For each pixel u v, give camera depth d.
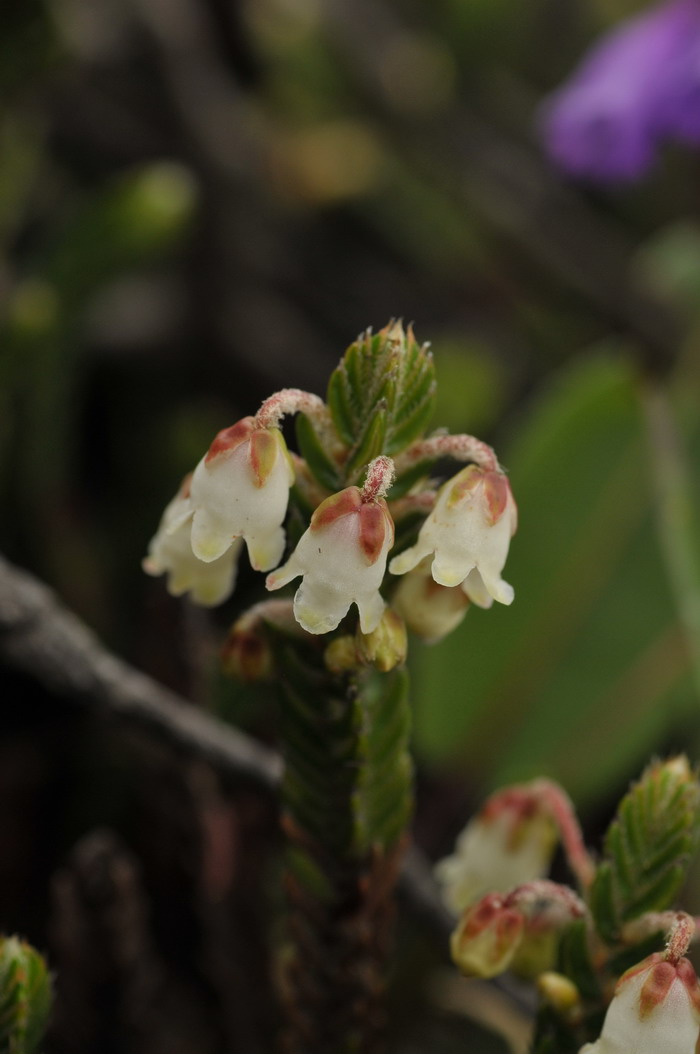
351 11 0.52
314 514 0.20
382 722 0.21
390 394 0.20
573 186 0.51
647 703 0.30
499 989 0.25
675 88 0.37
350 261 0.50
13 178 0.36
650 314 0.46
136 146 0.45
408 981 0.26
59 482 0.36
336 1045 0.22
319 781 0.21
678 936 0.20
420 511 0.20
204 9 0.47
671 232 0.49
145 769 0.26
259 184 0.46
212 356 0.44
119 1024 0.23
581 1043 0.21
